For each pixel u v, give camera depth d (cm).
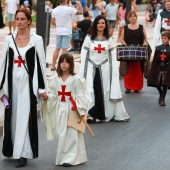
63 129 1256
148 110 1900
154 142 1491
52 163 1288
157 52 1961
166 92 2119
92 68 1694
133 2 3938
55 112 1277
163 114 1841
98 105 1694
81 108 1253
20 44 1248
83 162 1294
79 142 1281
